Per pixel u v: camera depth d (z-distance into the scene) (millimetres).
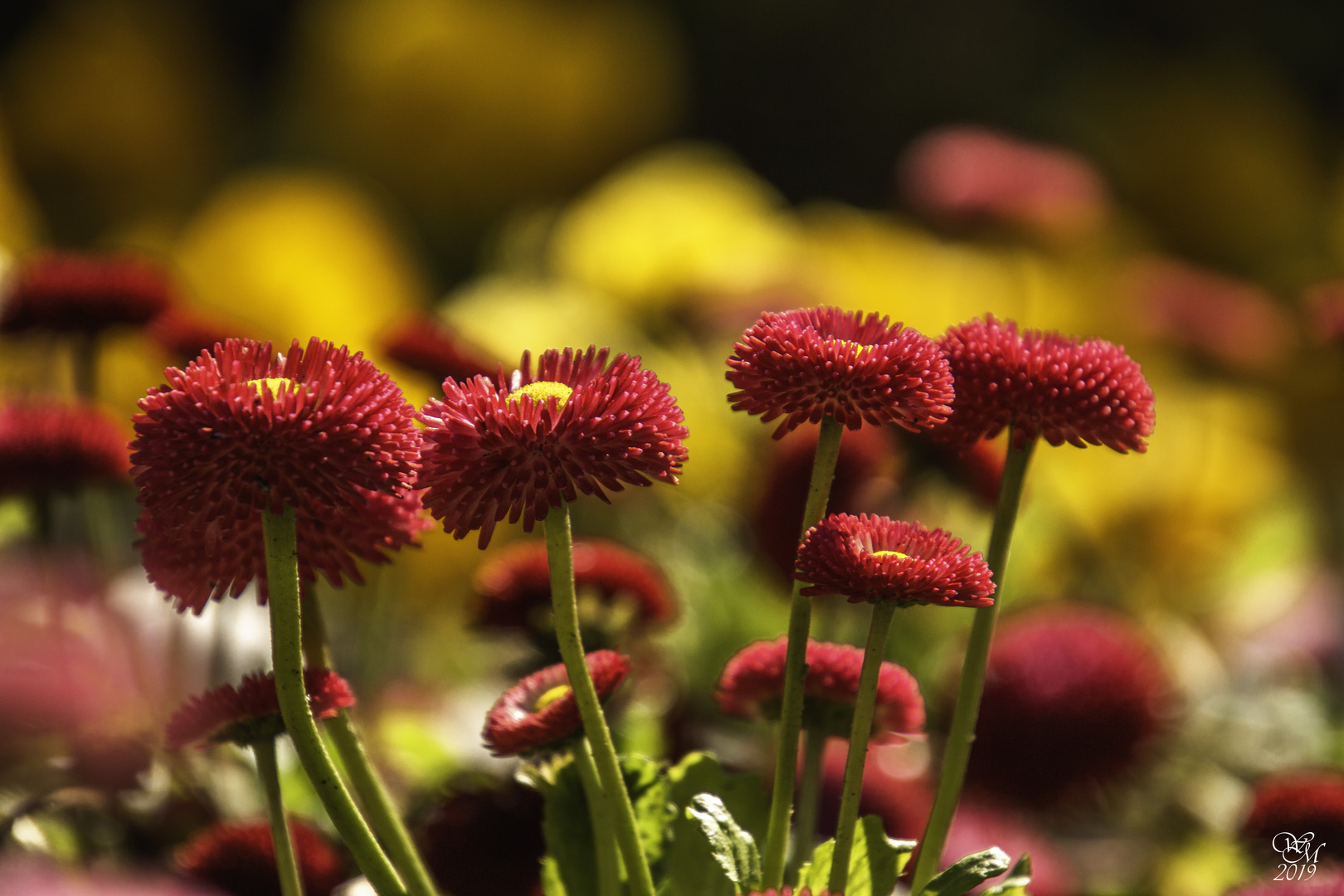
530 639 827
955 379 677
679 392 1894
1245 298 2104
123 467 864
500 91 3828
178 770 861
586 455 642
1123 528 1976
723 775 729
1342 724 1568
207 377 639
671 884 707
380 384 644
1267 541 2166
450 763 1032
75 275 923
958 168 2008
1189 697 1388
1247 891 740
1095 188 2025
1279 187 3578
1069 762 889
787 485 1185
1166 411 2096
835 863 663
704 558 1673
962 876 666
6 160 3074
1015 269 2178
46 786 847
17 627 915
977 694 689
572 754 695
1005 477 688
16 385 1269
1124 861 1265
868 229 2430
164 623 1061
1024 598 1781
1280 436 2432
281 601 648
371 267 1978
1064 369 676
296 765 882
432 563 1870
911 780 1021
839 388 652
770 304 1951
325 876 761
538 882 761
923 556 658
